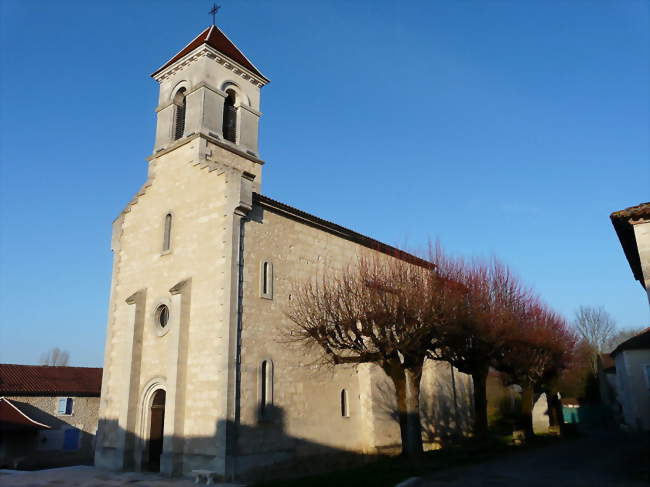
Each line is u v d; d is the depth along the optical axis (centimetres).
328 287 2291
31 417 3647
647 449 2270
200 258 2070
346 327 2017
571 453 2219
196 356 1947
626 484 1399
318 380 2238
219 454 1759
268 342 2031
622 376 3997
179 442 1881
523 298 2800
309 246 2381
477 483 1473
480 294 2341
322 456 2156
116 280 2427
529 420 3012
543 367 3036
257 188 2536
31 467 3462
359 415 2434
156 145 2530
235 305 1920
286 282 2197
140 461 2027
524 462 1936
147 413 2089
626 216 1656
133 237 2422
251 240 2077
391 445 2523
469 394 3447
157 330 2152
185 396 1931
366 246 2770
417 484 1474
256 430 1886
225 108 2544
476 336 2289
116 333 2334
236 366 1866
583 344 5462
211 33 2586
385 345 1961
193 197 2192
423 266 2223
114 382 2262
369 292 2034
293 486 1503
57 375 4147
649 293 1596
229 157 2425
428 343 2044
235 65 2572
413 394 1984
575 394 5747
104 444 2195
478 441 2388
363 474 1658
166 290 2167
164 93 2614
